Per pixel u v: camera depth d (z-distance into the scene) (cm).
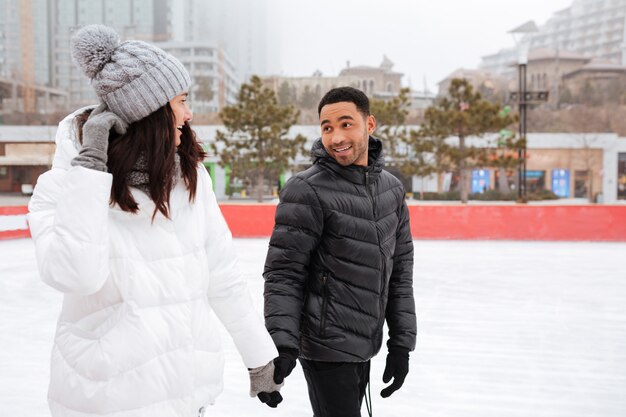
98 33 113
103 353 111
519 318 484
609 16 9362
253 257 851
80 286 104
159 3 7150
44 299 566
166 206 117
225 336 415
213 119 3894
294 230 165
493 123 2114
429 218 1143
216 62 6631
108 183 107
